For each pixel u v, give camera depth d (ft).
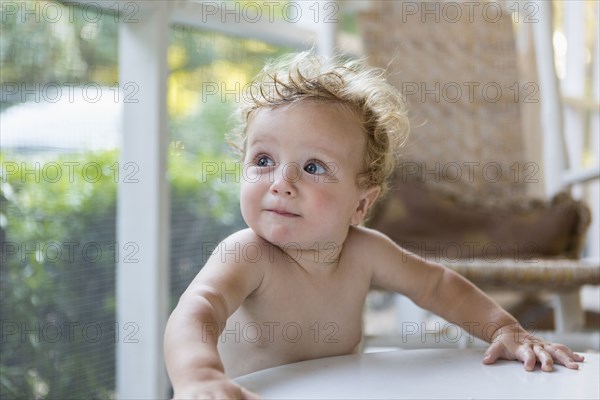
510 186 5.76
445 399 2.08
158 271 3.84
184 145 4.54
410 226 5.07
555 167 5.59
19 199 3.34
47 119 3.47
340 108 2.69
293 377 2.27
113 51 3.81
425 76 5.63
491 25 5.88
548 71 5.70
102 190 3.80
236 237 2.60
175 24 4.35
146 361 3.86
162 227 3.85
